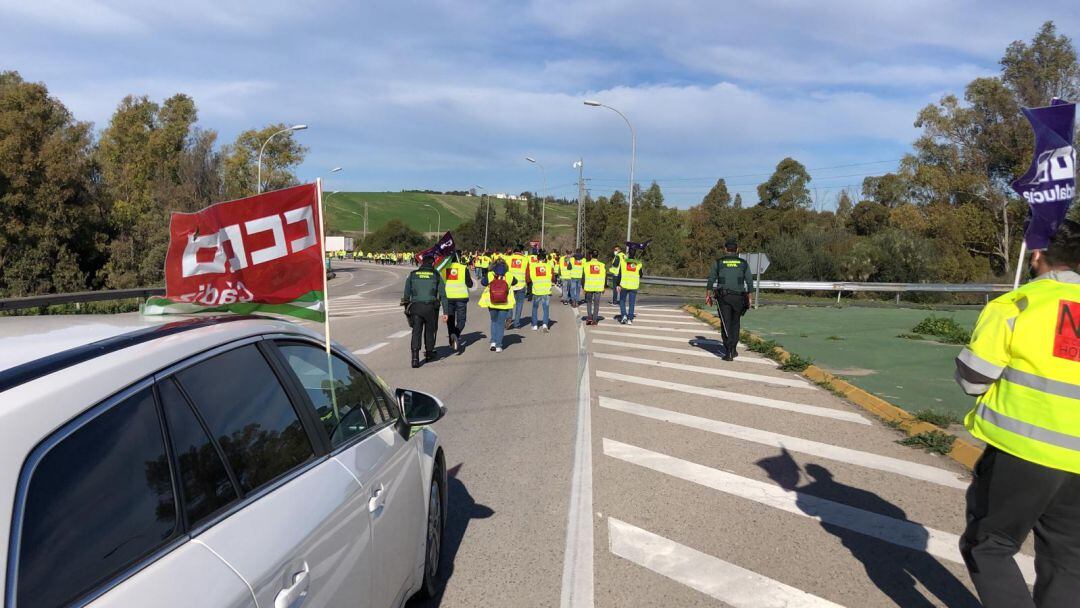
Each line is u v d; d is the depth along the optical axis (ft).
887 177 198.80
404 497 10.40
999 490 9.58
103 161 165.27
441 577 13.37
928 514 16.72
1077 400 9.07
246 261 10.28
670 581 13.33
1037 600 9.83
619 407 27.81
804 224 201.46
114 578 4.96
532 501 17.51
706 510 16.93
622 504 17.31
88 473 5.15
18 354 5.67
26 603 4.34
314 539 6.99
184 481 5.99
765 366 37.45
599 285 59.06
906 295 99.96
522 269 57.16
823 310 70.69
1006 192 143.54
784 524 16.08
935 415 24.03
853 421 25.63
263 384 7.79
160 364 6.28
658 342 47.44
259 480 6.95
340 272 212.02
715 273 38.86
